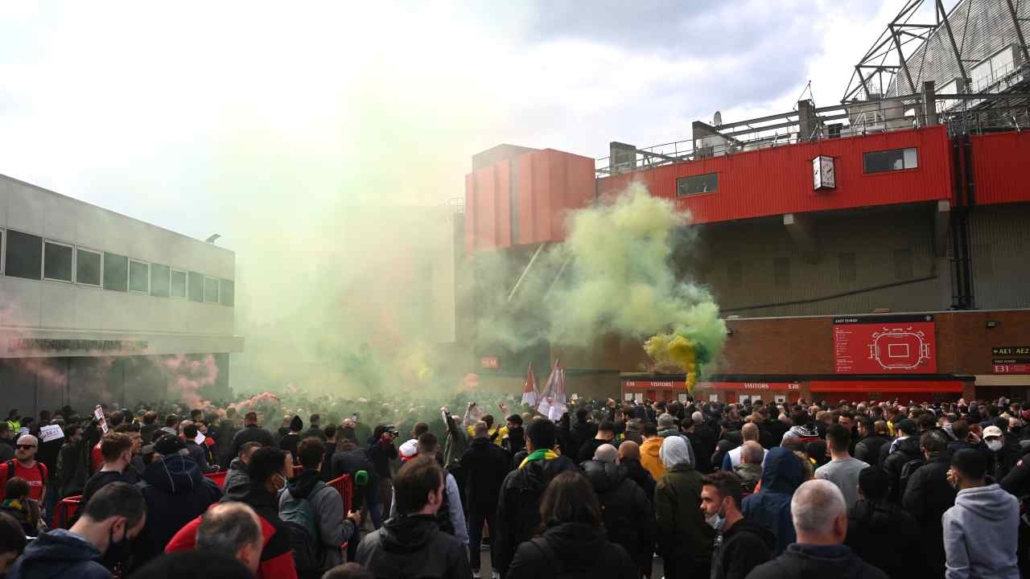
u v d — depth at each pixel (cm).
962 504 531
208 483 598
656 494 668
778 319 4362
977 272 4469
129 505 419
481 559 1062
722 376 4541
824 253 5028
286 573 457
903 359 3969
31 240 2534
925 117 4647
